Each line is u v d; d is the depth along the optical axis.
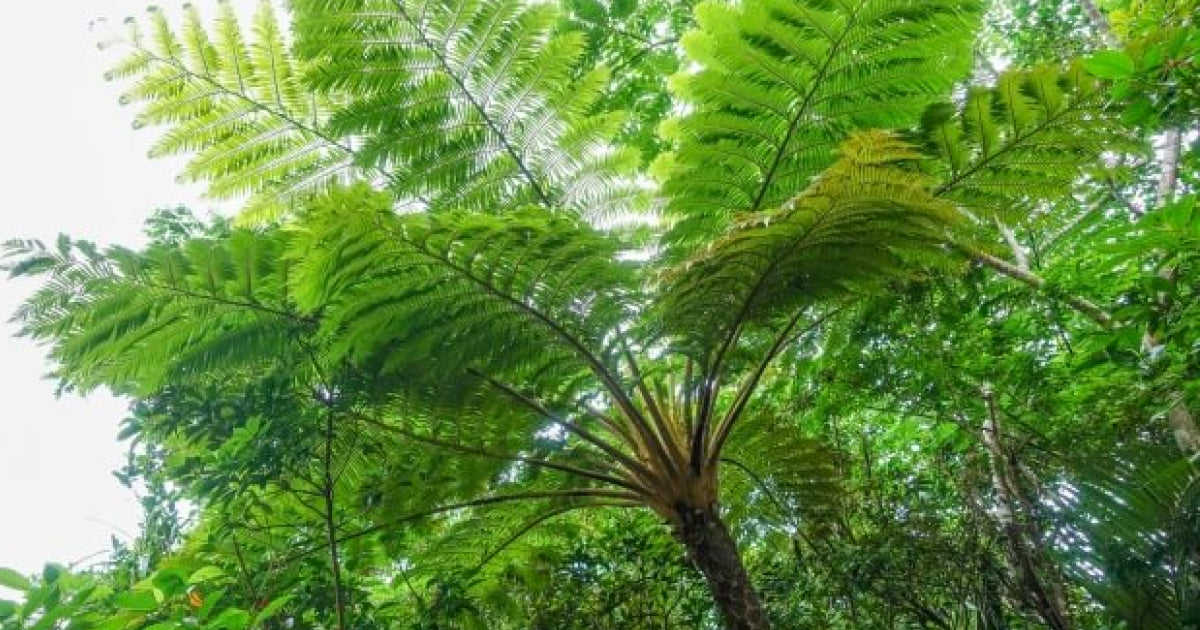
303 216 2.66
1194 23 2.89
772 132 3.44
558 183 3.79
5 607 1.52
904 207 2.75
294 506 3.14
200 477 2.58
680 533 3.36
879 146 2.47
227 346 3.07
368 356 3.15
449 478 3.49
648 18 5.27
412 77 3.39
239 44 3.48
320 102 3.65
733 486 4.62
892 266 3.19
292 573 2.69
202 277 2.94
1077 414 3.89
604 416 3.63
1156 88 2.20
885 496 4.26
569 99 3.63
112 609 1.92
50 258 2.71
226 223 3.91
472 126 3.55
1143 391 3.43
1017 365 3.93
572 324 3.20
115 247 2.81
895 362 4.04
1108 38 4.39
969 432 4.03
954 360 3.95
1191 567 3.12
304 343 3.03
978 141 3.17
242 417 2.70
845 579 3.63
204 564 2.66
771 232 2.79
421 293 2.96
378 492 3.28
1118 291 3.41
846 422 5.28
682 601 4.18
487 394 3.46
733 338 3.44
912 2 3.05
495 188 3.70
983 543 3.86
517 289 3.03
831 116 3.40
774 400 4.98
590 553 4.30
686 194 3.55
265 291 3.04
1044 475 4.06
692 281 2.98
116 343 2.97
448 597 3.32
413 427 3.58
